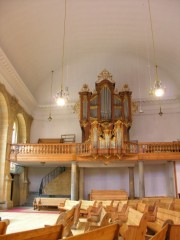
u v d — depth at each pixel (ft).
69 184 66.80
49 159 55.36
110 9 51.26
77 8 50.01
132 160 54.44
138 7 49.47
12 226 30.94
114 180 66.03
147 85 69.92
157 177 64.28
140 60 70.33
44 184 68.80
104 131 52.95
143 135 68.13
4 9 42.68
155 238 8.25
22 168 67.62
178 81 67.56
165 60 64.80
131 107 62.59
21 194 66.44
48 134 72.38
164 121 68.39
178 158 53.72
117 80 70.90
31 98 67.51
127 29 57.82
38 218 39.01
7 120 54.49
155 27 53.83
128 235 12.80
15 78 55.67
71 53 67.31
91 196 55.47
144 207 24.64
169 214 19.38
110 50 68.80
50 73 72.64
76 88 72.13
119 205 33.60
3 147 53.88
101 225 15.34
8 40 48.73
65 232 18.74
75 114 72.64
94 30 58.70
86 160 54.34
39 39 55.62
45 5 46.83
